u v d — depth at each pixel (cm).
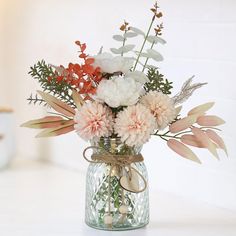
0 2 191
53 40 170
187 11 133
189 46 133
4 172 163
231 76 126
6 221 121
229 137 127
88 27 157
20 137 188
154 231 114
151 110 109
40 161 178
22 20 182
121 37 112
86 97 110
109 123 108
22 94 185
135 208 113
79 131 108
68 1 163
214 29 128
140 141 106
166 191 141
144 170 114
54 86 113
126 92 106
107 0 151
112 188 112
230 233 113
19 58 185
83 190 144
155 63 140
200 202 133
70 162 168
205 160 132
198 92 132
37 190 144
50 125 113
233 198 127
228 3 125
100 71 109
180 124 110
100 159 112
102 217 113
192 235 112
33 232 115
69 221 120
